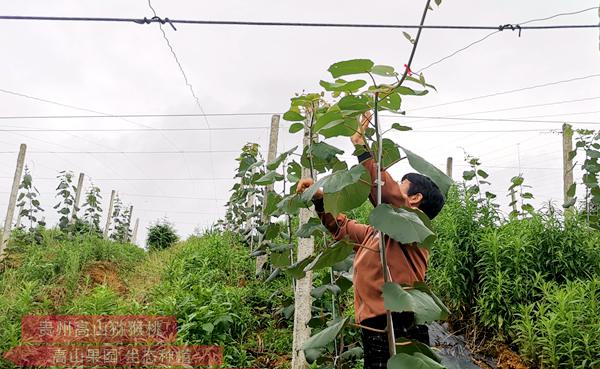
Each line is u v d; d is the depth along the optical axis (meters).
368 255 2.22
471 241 5.07
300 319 3.13
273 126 7.57
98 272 7.27
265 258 6.17
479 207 5.73
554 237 4.87
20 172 8.52
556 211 5.24
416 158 1.75
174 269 6.24
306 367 3.05
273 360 4.04
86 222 11.62
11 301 4.60
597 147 5.95
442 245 5.30
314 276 4.19
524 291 4.38
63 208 9.69
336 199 1.90
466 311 4.98
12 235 8.77
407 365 1.55
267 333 4.46
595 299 4.05
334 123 1.88
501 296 4.39
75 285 6.07
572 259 4.74
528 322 3.98
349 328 3.68
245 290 5.27
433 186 2.37
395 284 1.67
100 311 4.12
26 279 6.09
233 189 7.38
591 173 5.78
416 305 1.58
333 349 2.93
